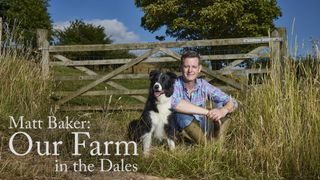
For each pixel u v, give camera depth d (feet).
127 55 64.08
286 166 16.24
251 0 85.51
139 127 18.44
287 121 16.98
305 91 17.72
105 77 29.27
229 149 17.22
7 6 82.23
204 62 33.47
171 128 18.34
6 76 22.08
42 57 29.37
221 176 15.66
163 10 88.02
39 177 14.75
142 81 39.50
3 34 27.50
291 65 18.58
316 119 16.67
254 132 17.60
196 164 16.19
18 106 20.76
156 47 28.96
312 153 16.17
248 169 16.06
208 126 18.69
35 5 84.17
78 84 34.17
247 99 19.44
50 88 24.95
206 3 86.79
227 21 84.94
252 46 61.62
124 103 29.78
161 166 16.15
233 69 28.78
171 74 18.49
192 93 19.10
